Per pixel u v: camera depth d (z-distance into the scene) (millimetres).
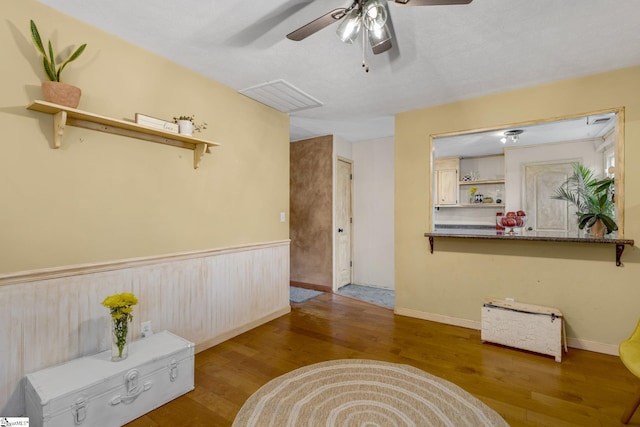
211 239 2738
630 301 2525
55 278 1781
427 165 3428
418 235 3477
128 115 2141
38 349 1711
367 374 2234
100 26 1962
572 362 2432
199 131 2627
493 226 3918
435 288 3381
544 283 2846
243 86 2879
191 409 1835
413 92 3004
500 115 3021
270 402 1899
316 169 4867
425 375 2223
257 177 3242
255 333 3027
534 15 1831
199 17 1873
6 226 1624
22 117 1672
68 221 1848
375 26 1490
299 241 5051
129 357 1836
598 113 2613
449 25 1925
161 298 2330
